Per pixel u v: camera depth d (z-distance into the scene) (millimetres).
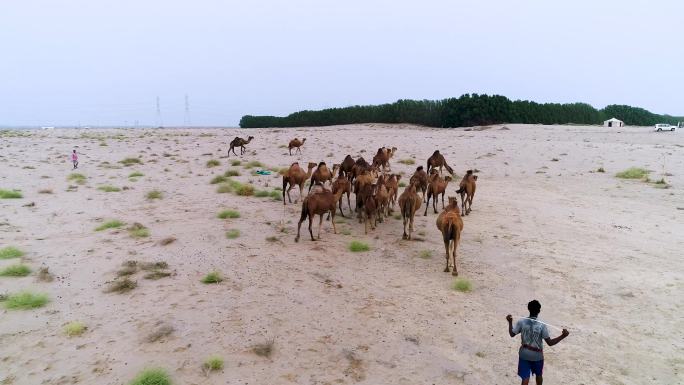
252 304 9742
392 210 18422
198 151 41031
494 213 18109
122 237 14469
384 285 10906
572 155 32938
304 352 7910
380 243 14242
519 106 89750
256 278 11234
